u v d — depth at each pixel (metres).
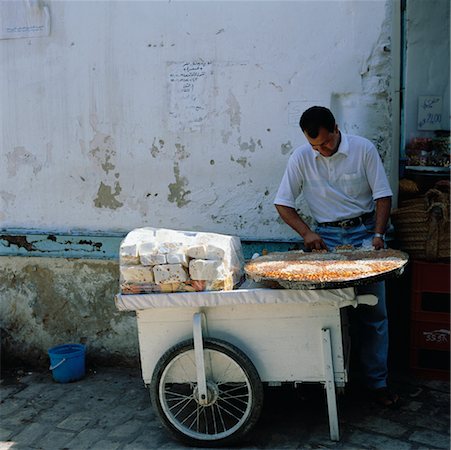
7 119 4.67
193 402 3.98
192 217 4.39
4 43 4.61
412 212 3.98
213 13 4.18
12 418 3.92
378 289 3.65
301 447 3.38
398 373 4.26
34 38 4.54
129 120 4.42
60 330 4.75
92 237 4.55
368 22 3.94
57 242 4.63
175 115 4.33
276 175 4.21
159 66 4.32
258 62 4.14
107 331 4.66
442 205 3.89
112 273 4.57
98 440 3.60
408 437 3.45
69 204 4.62
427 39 4.93
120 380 4.45
